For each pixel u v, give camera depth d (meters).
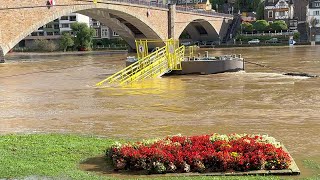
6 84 34.47
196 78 34.75
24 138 14.15
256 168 10.16
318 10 109.94
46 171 10.35
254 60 54.91
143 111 20.42
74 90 29.50
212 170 10.21
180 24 87.56
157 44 83.81
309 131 15.25
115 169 10.42
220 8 151.38
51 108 22.12
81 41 108.94
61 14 53.28
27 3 48.62
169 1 153.00
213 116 18.70
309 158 11.58
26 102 24.53
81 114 20.05
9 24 46.81
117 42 120.38
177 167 10.26
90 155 11.81
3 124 18.11
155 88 29.14
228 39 114.69
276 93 25.66
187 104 22.23
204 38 117.19
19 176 10.03
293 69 41.38
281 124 16.61
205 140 11.48
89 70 46.72
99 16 70.75
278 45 96.56
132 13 68.62
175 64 37.06
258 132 15.23
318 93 25.23
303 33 110.31
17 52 105.31
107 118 18.81
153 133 15.48
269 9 117.88
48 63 60.12
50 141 13.59
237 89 27.88
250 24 112.50
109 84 32.25
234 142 11.15
